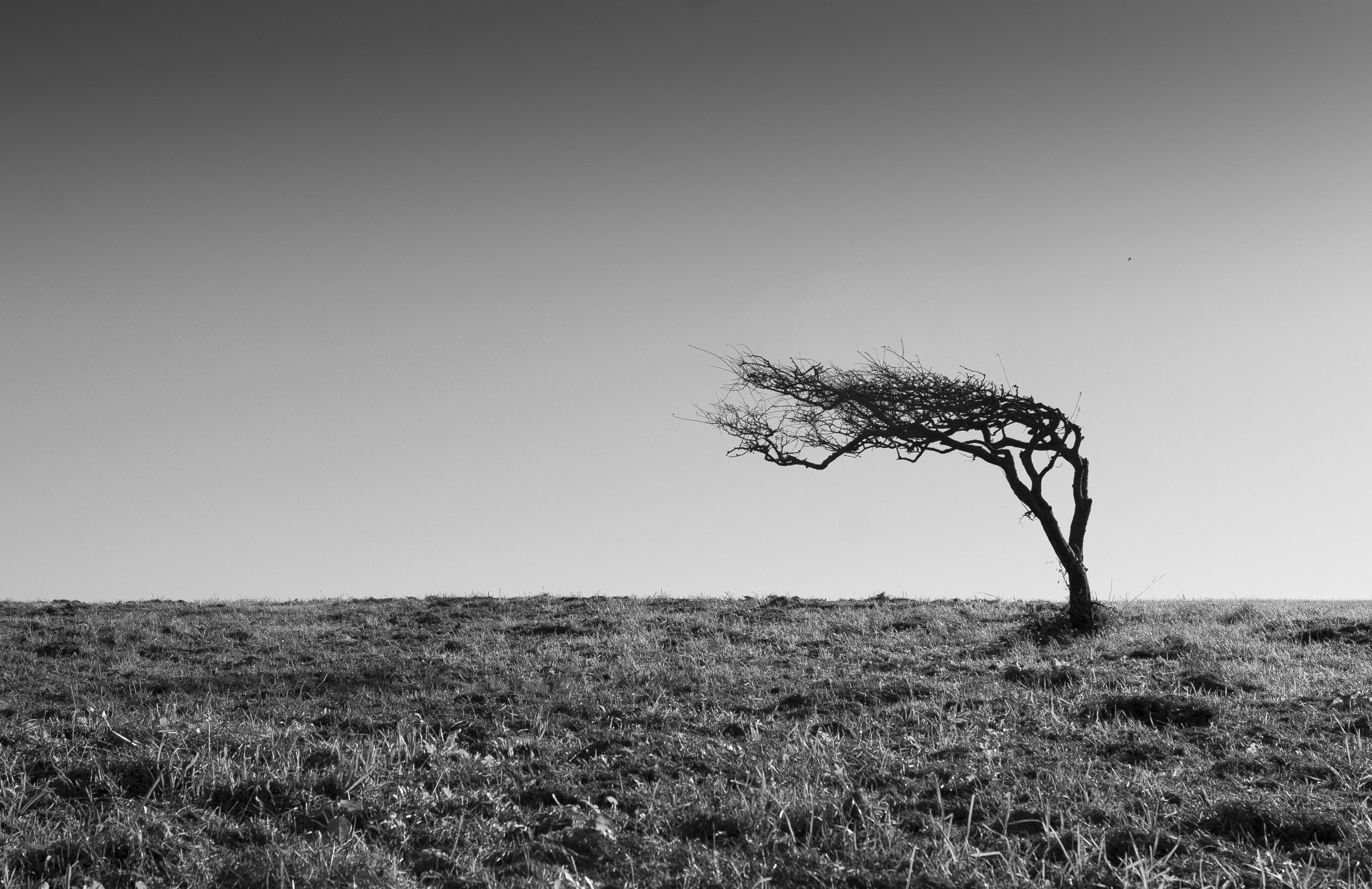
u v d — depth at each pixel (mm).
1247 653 15797
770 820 8039
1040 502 19547
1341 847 7512
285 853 7273
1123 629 18969
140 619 21000
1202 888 6895
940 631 18734
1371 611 21047
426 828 7941
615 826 8102
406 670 15156
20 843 7480
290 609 23297
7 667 15867
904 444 20406
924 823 8086
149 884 6961
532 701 12867
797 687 13680
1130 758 9859
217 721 11055
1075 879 6953
